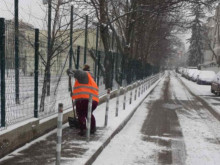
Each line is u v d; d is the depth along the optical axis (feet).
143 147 22.44
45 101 25.96
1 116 17.83
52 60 27.78
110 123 27.76
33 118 21.35
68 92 31.89
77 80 22.98
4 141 17.24
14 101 20.62
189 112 42.50
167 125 31.71
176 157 20.38
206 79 118.32
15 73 20.95
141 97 56.13
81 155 18.07
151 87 90.48
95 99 22.76
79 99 22.33
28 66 22.88
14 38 21.24
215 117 38.58
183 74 221.87
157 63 206.08
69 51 29.96
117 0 67.51
